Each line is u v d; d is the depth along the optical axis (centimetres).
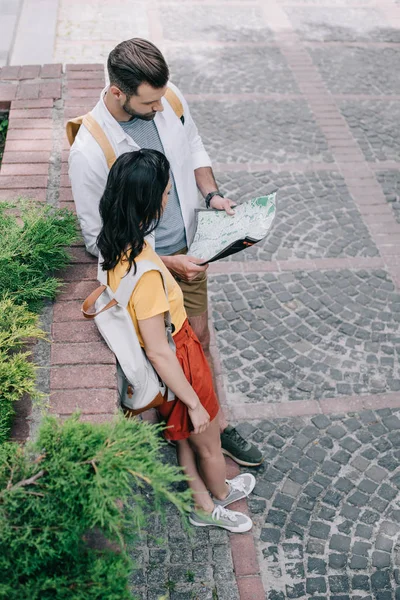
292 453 392
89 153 266
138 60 239
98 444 186
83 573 182
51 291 278
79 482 180
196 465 333
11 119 418
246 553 335
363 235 564
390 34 924
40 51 798
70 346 268
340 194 611
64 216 305
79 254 310
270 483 374
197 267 284
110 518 174
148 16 923
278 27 922
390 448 396
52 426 192
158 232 301
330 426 408
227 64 816
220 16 940
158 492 184
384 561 339
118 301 233
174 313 259
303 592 325
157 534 338
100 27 878
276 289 505
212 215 310
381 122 722
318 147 675
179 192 298
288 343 462
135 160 217
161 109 258
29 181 362
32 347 270
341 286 511
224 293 500
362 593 326
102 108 267
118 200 218
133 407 260
